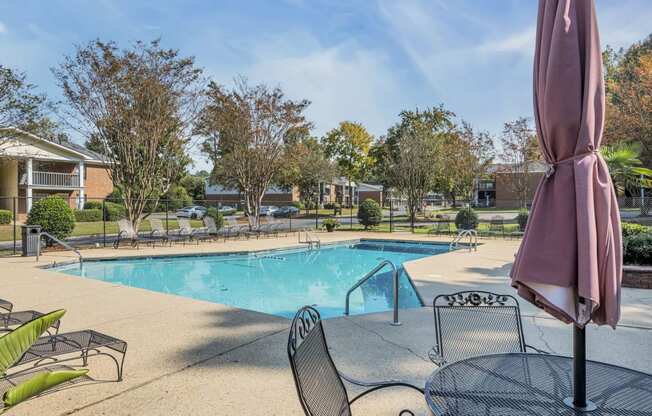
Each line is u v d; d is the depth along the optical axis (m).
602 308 1.87
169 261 12.05
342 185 53.72
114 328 4.77
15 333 1.65
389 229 21.97
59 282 7.63
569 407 1.98
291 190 42.81
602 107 1.96
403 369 3.56
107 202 28.03
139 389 3.18
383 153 34.31
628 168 12.39
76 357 3.55
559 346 4.12
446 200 49.94
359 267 12.09
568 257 1.82
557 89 1.92
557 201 1.90
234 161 21.67
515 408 1.96
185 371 3.53
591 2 1.98
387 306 7.49
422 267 9.39
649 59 20.47
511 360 2.56
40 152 24.92
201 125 16.97
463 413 1.92
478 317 3.79
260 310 7.33
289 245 14.73
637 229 8.62
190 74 15.16
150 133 14.86
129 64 13.98
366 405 2.92
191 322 5.02
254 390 3.17
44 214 12.77
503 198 43.91
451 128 30.11
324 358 2.20
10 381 2.81
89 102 13.91
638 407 1.99
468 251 12.48
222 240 16.47
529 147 24.64
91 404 2.94
